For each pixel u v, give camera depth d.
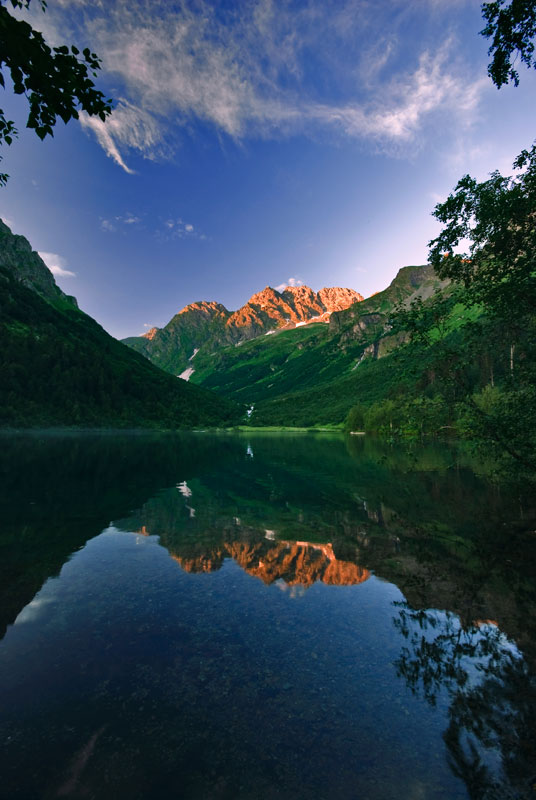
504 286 11.62
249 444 90.25
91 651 6.89
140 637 7.41
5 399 120.25
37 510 18.66
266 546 13.64
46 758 4.52
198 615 8.40
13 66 5.28
